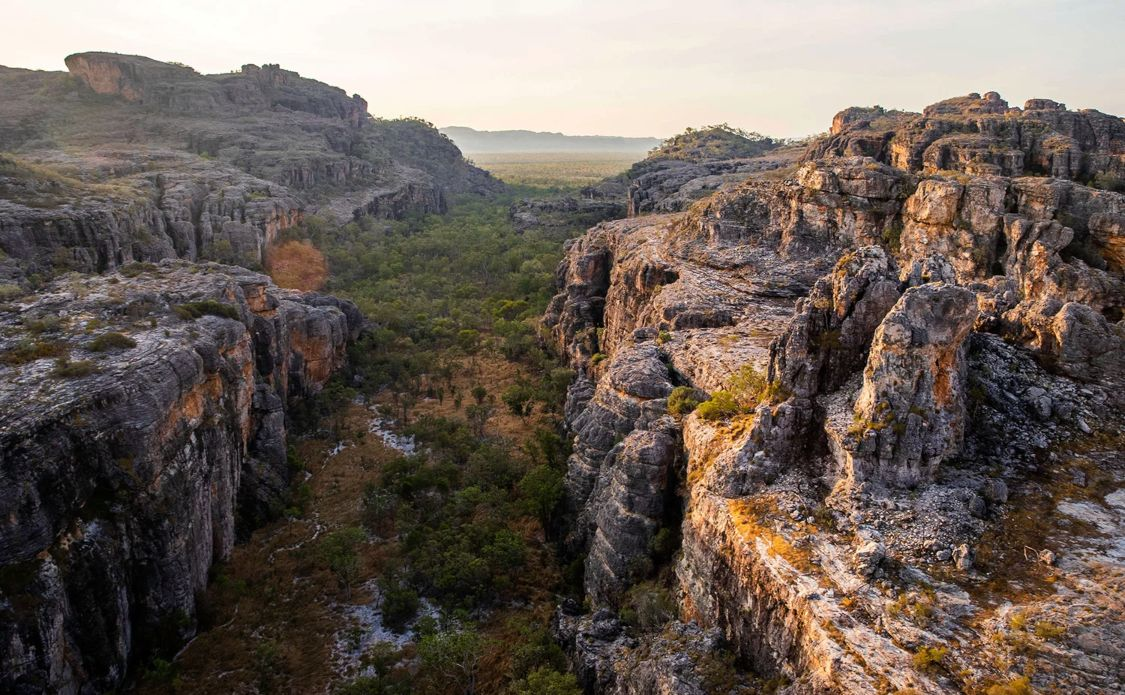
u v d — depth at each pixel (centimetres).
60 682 3722
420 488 6481
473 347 11488
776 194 9219
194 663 4509
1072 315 4103
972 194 7381
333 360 9644
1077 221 7169
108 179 14588
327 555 5569
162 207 13625
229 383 5978
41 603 3603
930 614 2802
